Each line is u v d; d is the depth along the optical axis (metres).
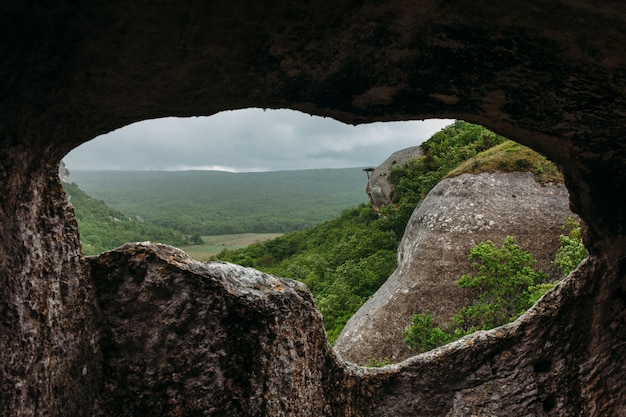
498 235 15.15
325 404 7.16
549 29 3.84
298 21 3.80
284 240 40.41
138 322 6.25
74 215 5.63
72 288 5.57
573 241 13.23
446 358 7.91
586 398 7.53
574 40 3.91
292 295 6.90
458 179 17.08
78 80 3.96
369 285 21.95
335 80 4.52
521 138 5.76
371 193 30.23
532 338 7.80
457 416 7.77
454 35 4.07
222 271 6.63
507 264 13.71
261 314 6.48
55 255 5.18
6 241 4.32
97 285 6.16
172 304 6.30
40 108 4.05
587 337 7.52
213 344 6.39
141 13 3.49
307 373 6.91
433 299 14.99
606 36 3.76
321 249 32.09
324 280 24.88
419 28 4.01
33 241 4.73
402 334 14.87
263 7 3.62
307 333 7.02
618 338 7.33
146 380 6.27
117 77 4.04
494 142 24.14
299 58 4.20
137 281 6.23
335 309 20.89
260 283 6.86
